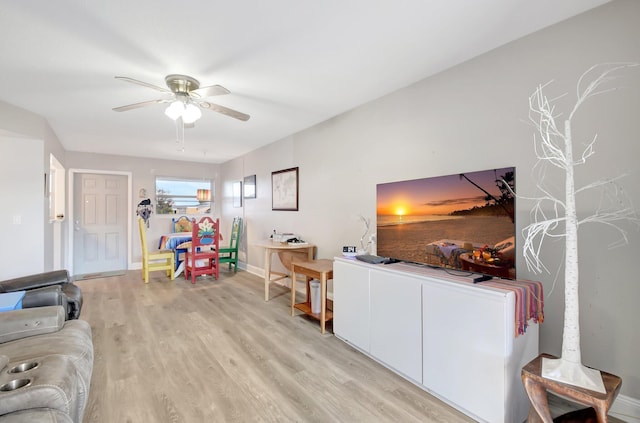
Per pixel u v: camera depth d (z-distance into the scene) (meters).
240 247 6.20
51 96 2.94
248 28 1.90
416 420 1.74
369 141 3.21
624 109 1.67
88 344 1.91
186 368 2.28
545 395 1.42
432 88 2.60
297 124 4.02
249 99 3.11
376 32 1.96
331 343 2.73
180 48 2.12
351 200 3.47
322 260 3.61
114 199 5.98
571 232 1.43
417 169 2.73
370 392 2.01
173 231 6.48
